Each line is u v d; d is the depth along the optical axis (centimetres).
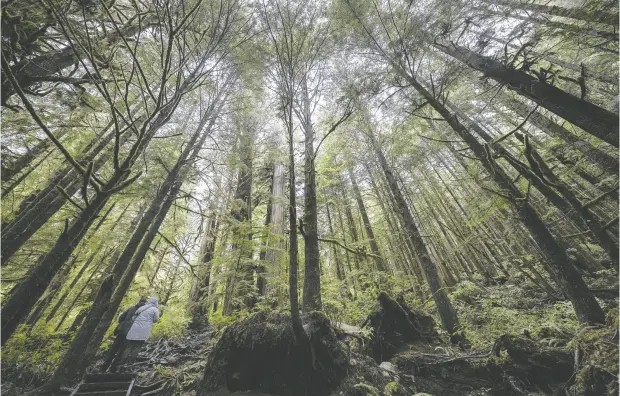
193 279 843
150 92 259
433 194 1508
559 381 324
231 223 684
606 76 520
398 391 334
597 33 457
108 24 378
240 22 421
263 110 764
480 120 802
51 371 456
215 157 743
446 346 466
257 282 730
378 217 1576
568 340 384
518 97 798
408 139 741
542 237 432
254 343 306
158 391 382
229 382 303
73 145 596
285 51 425
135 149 252
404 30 538
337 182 930
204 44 395
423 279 1070
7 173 450
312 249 471
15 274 611
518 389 325
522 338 381
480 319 625
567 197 406
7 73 170
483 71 539
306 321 330
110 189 241
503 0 492
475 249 1298
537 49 576
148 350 600
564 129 604
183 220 956
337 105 616
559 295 741
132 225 855
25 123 418
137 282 886
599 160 529
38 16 289
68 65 393
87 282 814
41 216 538
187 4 347
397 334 479
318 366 302
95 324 379
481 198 666
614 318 319
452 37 566
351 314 579
